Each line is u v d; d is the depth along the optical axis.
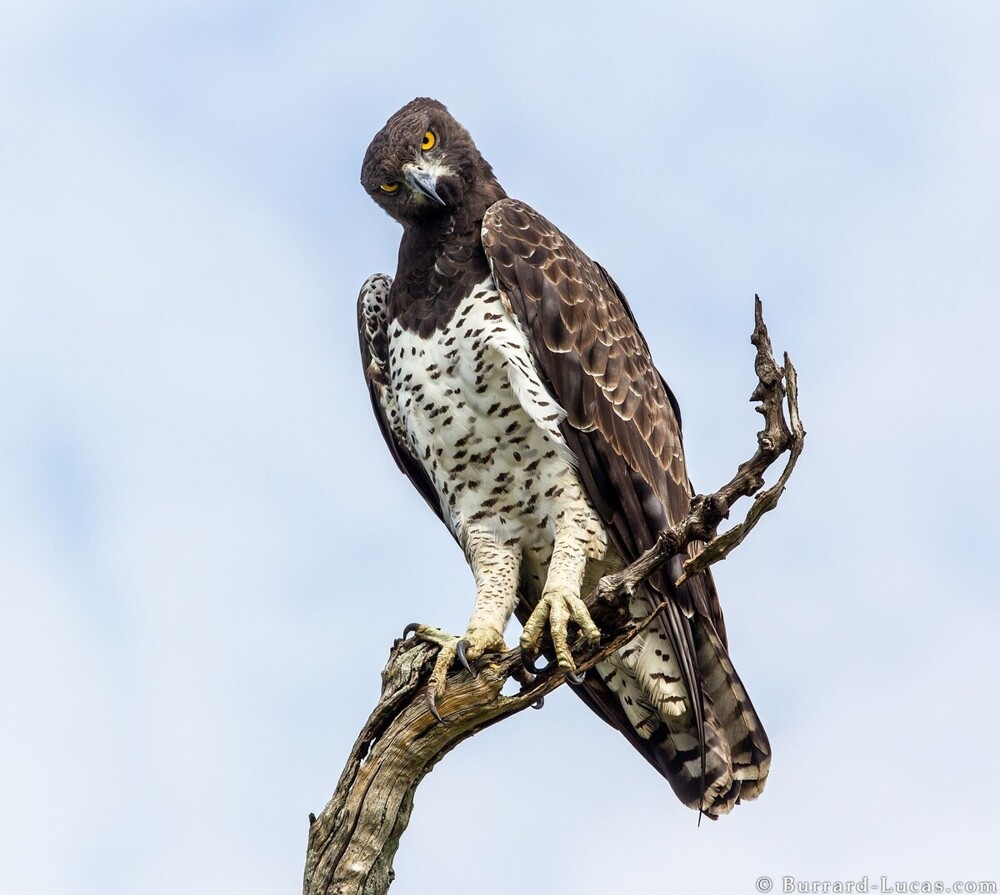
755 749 11.84
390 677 9.78
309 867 9.30
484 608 11.65
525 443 11.72
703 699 11.86
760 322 9.25
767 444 9.23
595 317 12.09
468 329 11.71
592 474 11.79
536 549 12.16
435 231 12.09
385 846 9.38
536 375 11.61
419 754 9.55
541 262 11.88
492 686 9.79
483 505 12.02
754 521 9.56
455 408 11.80
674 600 11.35
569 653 10.14
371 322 13.17
